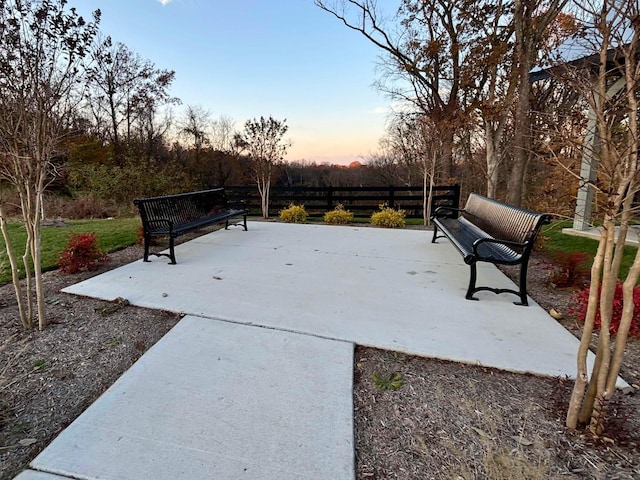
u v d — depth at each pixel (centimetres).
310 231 644
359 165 1800
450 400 171
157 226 439
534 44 598
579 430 147
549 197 609
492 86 771
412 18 1008
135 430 150
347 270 388
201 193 559
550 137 272
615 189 130
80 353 210
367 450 141
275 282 342
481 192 1174
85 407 164
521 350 218
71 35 228
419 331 242
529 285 343
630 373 192
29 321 238
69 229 617
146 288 319
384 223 711
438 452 139
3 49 198
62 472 129
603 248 132
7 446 139
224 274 367
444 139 795
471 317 267
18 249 449
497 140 778
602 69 135
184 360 203
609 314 133
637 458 132
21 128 220
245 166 1510
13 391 174
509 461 126
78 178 1076
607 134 134
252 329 242
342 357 209
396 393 177
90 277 352
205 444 142
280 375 190
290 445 142
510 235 333
